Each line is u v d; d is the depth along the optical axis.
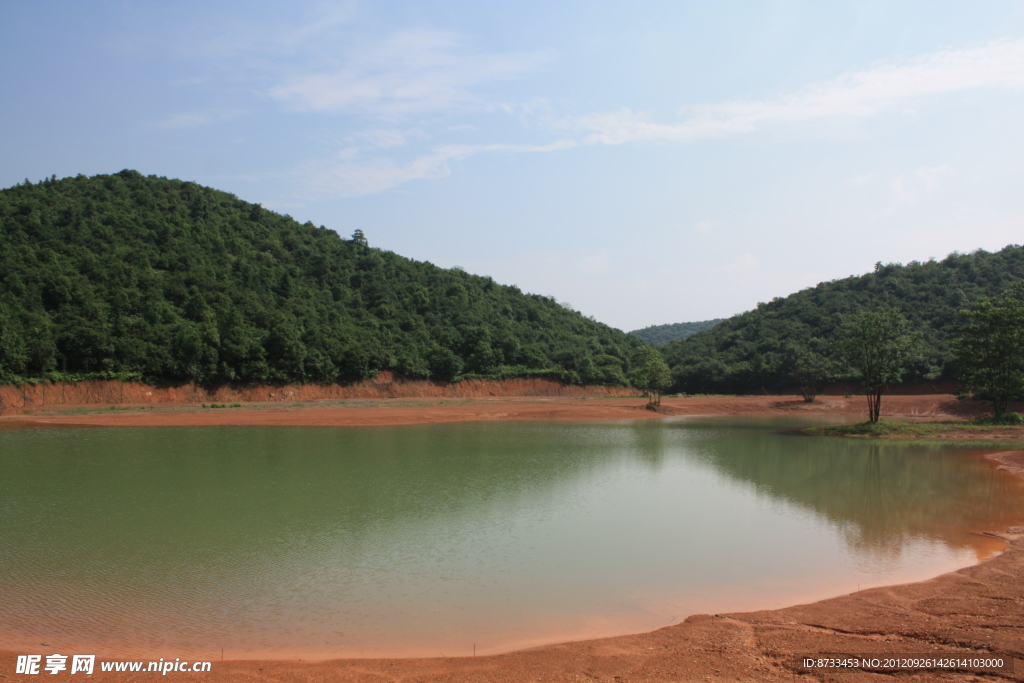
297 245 127.44
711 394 112.38
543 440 44.25
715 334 142.25
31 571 15.17
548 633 11.56
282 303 100.06
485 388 104.06
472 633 11.56
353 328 100.38
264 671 9.68
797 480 28.28
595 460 34.25
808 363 86.94
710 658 9.89
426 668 9.79
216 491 24.59
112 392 68.06
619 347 141.00
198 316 83.94
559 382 111.31
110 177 124.19
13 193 104.06
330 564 15.78
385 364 96.06
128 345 70.69
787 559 16.14
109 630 11.73
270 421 53.72
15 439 40.31
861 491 25.55
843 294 121.88
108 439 40.66
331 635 11.47
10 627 11.88
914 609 11.88
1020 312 53.62
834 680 8.89
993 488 26.27
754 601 13.15
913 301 108.19
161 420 52.91
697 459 35.06
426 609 12.82
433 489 25.41
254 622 12.12
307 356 85.88
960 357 57.50
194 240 105.50
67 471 28.70
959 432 48.12
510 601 13.28
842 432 49.66
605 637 11.23
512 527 19.56
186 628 11.81
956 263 114.81
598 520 20.52
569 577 14.84
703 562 15.94
